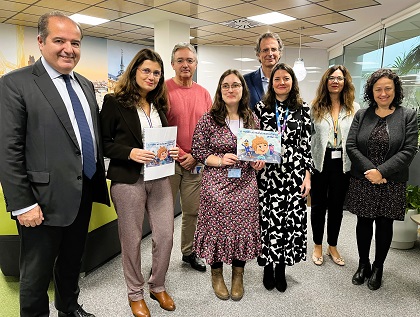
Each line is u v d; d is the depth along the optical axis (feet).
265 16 17.34
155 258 6.76
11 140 4.66
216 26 19.65
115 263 9.03
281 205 7.17
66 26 4.92
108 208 8.51
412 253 9.90
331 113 8.79
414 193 10.22
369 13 16.71
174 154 6.60
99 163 5.84
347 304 7.22
